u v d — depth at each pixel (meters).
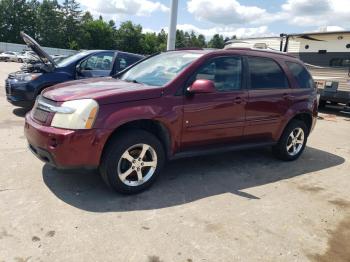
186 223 3.65
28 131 4.12
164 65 4.92
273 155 6.18
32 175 4.57
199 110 4.54
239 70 5.07
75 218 3.59
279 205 4.25
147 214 3.78
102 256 3.01
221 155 6.10
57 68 8.05
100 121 3.83
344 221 3.96
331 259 3.22
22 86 7.81
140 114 4.04
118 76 5.41
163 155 4.39
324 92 12.01
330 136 8.52
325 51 12.20
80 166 3.85
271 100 5.39
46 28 89.19
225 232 3.53
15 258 2.92
